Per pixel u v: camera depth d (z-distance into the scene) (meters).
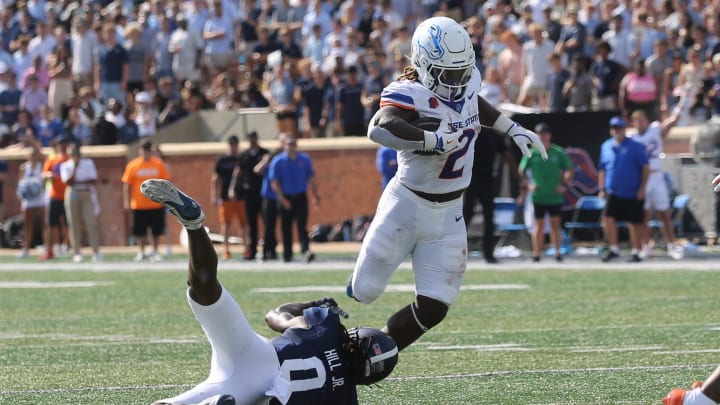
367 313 38.00
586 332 32.31
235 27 84.44
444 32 20.91
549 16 72.75
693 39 67.81
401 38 71.75
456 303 40.09
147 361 28.64
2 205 77.31
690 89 64.38
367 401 22.84
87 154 75.75
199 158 74.44
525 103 68.81
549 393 23.34
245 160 62.09
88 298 44.94
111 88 80.38
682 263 53.38
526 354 28.47
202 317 17.14
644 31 67.62
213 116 77.69
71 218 65.00
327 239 71.50
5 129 80.88
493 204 55.25
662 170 59.94
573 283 45.97
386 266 21.89
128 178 64.25
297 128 73.75
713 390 18.03
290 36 77.81
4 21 91.75
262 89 80.19
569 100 66.44
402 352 29.20
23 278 54.50
